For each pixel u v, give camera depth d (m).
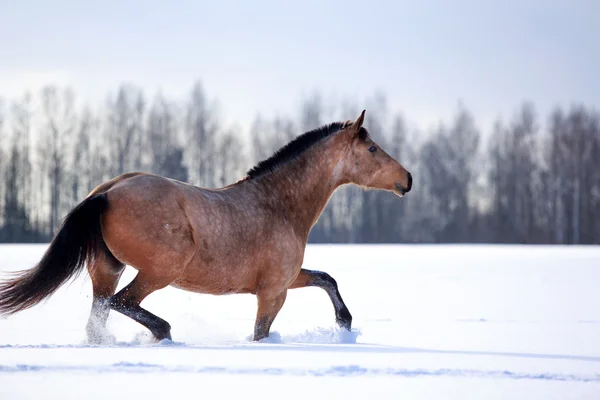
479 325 15.02
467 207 91.50
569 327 14.58
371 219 87.81
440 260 40.78
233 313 17.56
